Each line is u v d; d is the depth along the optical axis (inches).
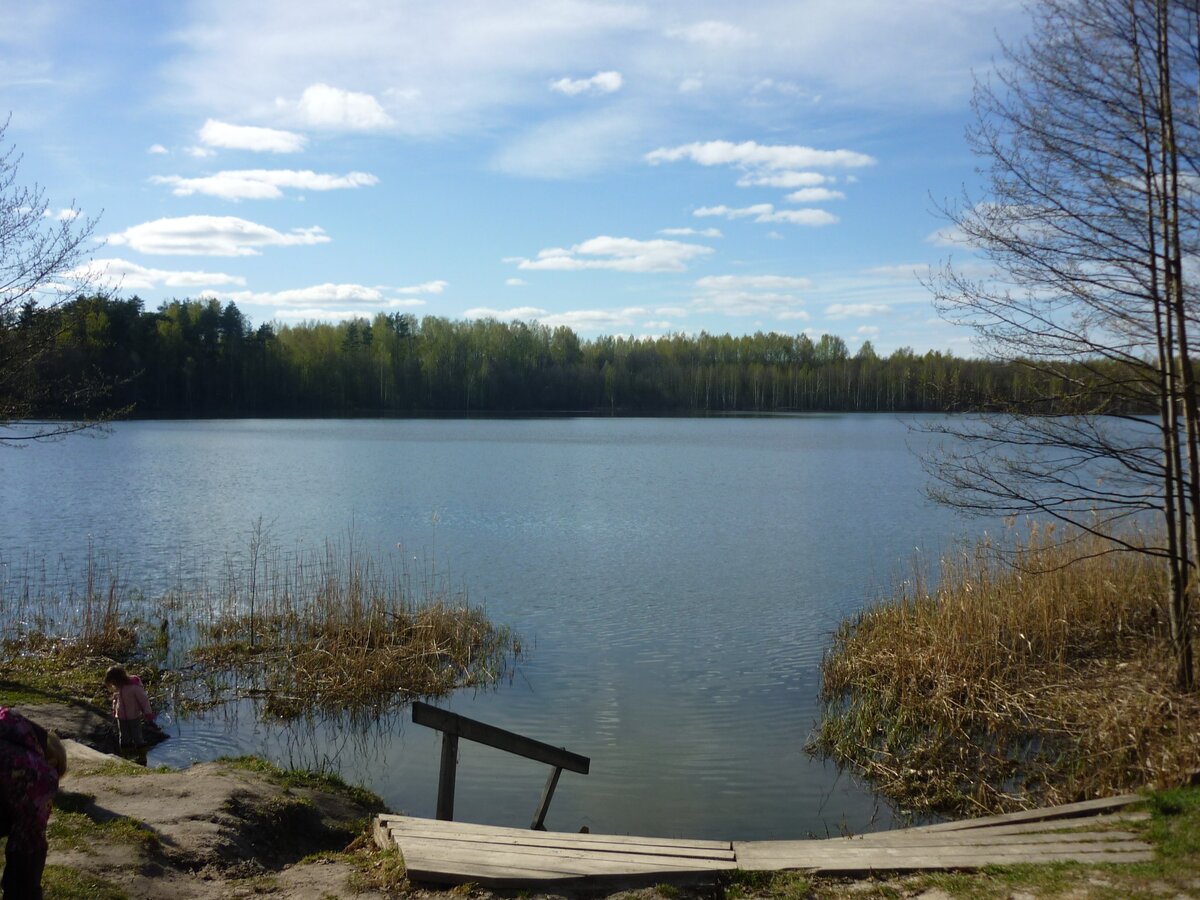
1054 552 666.8
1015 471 463.5
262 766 410.0
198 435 3454.7
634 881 249.4
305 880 266.1
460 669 648.4
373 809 391.2
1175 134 405.4
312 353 5132.9
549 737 517.3
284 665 653.9
